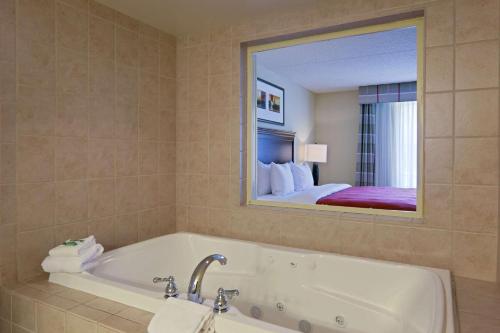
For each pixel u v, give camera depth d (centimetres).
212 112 255
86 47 205
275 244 230
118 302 148
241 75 247
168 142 266
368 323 178
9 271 171
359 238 203
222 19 237
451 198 180
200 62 260
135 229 240
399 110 304
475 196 174
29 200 179
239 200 246
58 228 192
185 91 267
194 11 224
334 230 210
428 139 184
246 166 253
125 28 229
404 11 188
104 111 217
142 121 244
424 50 184
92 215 211
